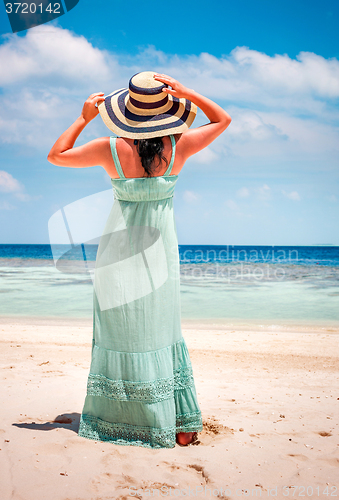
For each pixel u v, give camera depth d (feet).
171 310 9.32
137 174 8.87
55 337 24.66
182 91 8.81
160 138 8.76
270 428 10.62
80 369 17.19
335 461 8.50
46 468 7.80
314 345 23.80
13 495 6.73
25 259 133.90
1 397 12.76
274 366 18.93
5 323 30.45
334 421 11.25
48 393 13.35
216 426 10.64
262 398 13.67
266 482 7.48
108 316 9.12
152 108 8.79
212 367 18.67
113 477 7.54
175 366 9.41
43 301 41.09
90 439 9.27
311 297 46.21
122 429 9.11
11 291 47.62
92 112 9.04
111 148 8.71
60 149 8.71
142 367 8.91
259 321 32.96
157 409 8.89
